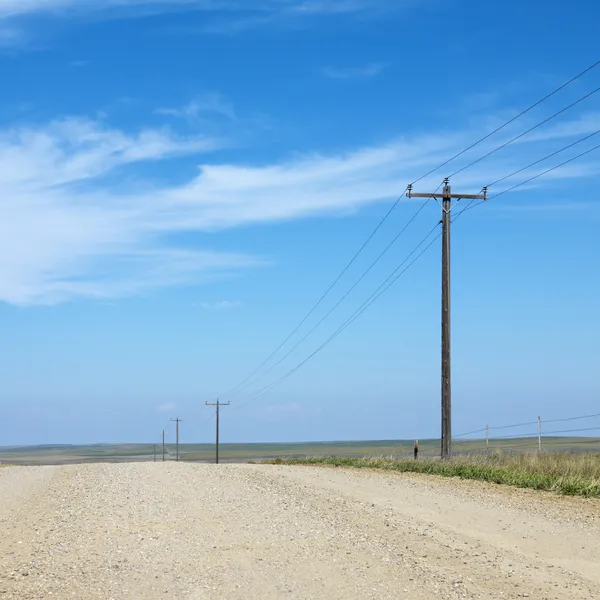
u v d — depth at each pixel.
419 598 9.23
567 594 9.65
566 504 17.28
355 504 16.89
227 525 14.20
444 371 29.83
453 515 15.50
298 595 9.34
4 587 9.76
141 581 10.07
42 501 17.84
